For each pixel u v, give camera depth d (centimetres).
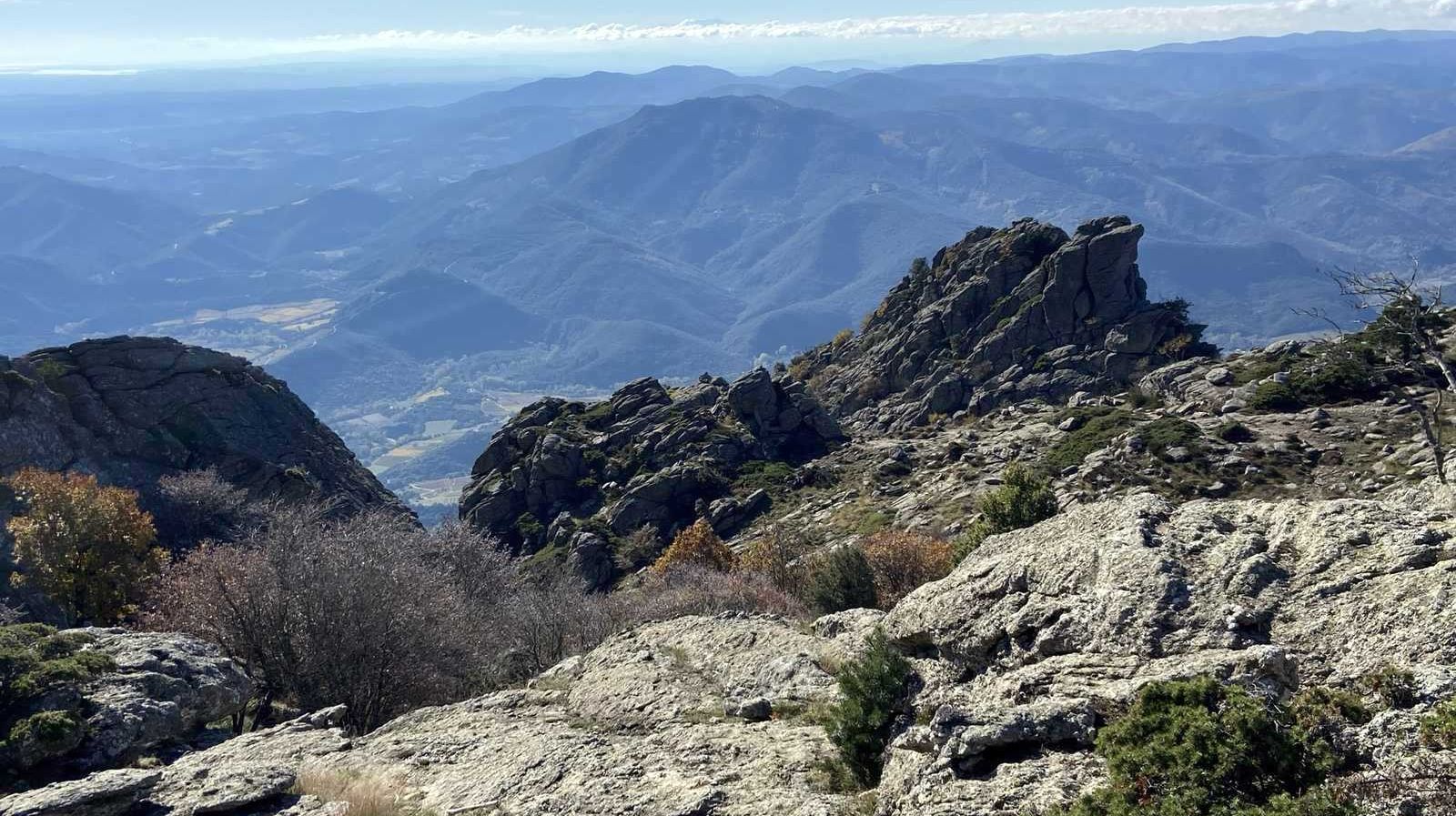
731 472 8462
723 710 2312
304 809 1816
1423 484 2258
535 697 2714
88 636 2691
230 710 2631
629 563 7269
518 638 4025
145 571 5050
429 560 5325
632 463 8881
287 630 3322
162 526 6969
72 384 7975
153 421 8262
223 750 2298
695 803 1650
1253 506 1755
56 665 2383
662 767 1891
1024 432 7606
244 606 3338
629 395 10169
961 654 1803
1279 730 1158
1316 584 1462
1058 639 1628
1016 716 1398
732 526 7669
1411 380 6112
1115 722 1274
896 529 6034
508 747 2169
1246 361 7619
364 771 2084
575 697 2648
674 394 10500
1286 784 1105
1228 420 6234
